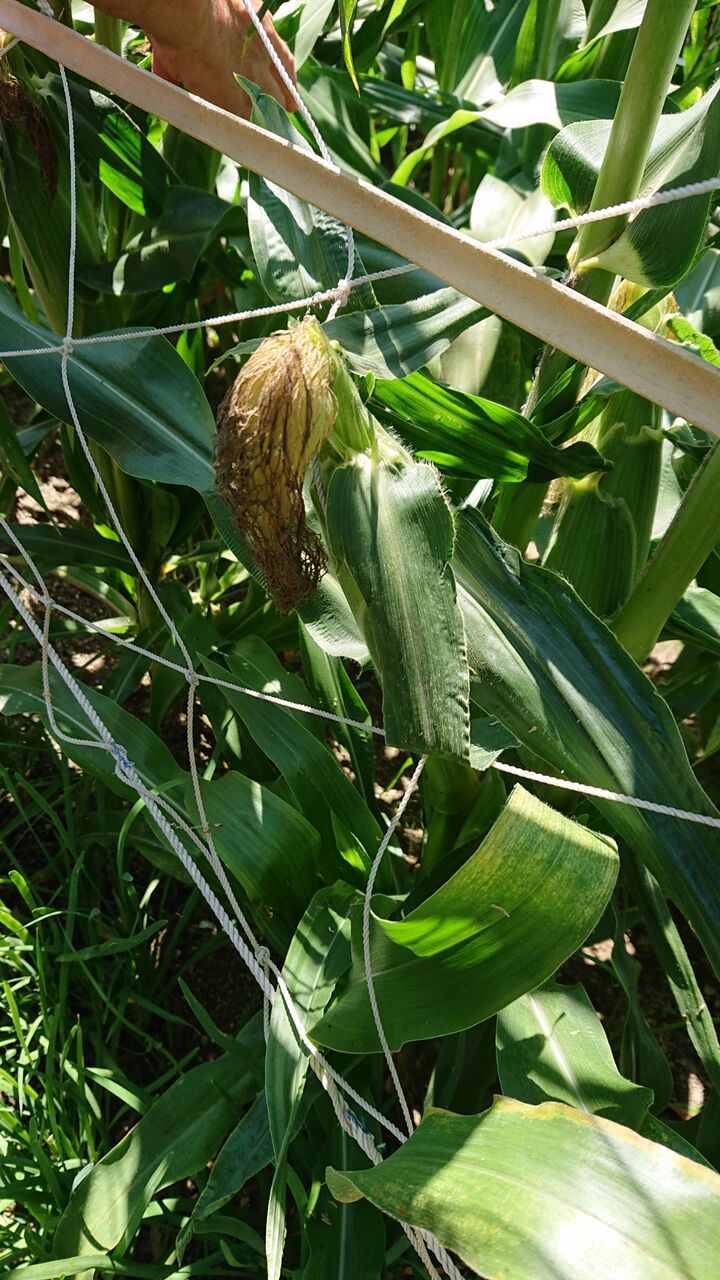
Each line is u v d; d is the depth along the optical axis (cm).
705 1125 62
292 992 59
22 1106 66
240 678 72
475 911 46
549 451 58
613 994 84
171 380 65
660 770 51
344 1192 44
